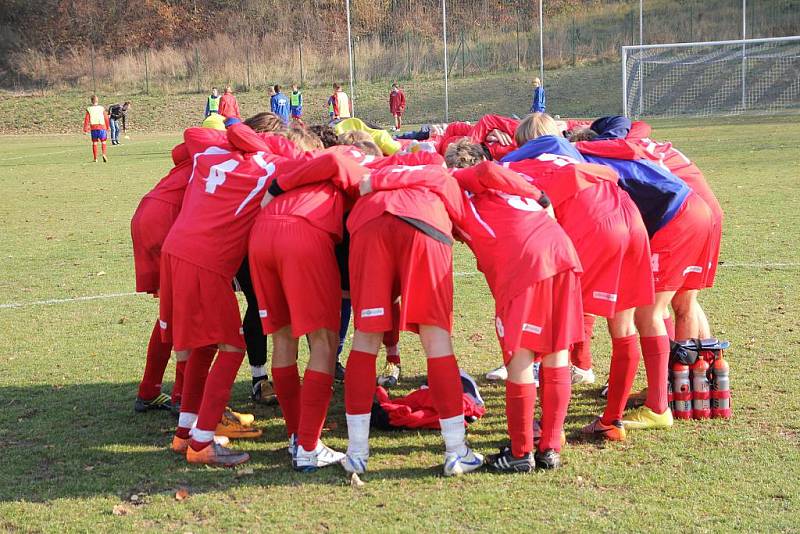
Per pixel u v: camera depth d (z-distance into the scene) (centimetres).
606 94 3866
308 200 490
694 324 566
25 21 5169
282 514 435
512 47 4434
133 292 969
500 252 470
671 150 593
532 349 461
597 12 4628
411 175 482
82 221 1469
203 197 516
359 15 4856
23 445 541
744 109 3428
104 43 5131
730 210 1311
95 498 461
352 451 484
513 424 473
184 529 421
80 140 3556
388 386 650
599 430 527
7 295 959
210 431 504
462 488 460
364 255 470
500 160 562
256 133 564
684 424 544
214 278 501
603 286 493
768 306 802
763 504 428
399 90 3522
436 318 470
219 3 5159
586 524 412
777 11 4275
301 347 772
